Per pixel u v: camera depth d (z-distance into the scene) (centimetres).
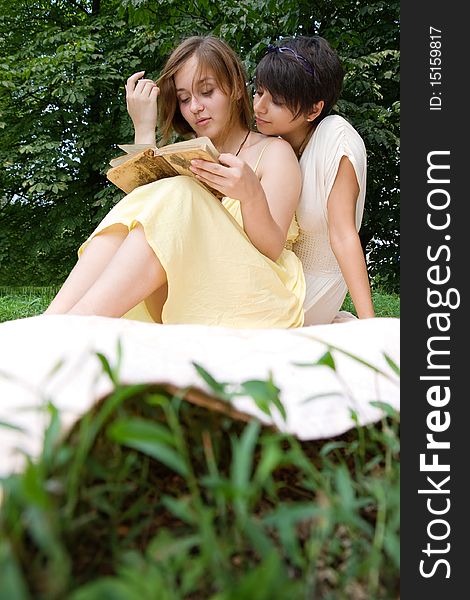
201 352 93
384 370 106
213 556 53
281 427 84
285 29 641
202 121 200
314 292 203
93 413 73
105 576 62
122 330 94
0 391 78
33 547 59
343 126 196
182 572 60
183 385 80
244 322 162
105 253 154
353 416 84
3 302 595
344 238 193
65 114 1018
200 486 78
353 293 191
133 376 80
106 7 1089
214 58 195
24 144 1018
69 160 961
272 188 185
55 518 53
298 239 205
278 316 168
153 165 164
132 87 210
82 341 88
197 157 156
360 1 708
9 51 1084
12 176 1057
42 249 1046
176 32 759
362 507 75
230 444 85
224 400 80
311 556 59
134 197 154
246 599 45
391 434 83
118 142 1005
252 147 198
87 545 65
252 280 161
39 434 69
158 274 147
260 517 73
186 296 155
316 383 95
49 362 83
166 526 71
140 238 146
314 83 197
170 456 53
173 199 151
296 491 81
